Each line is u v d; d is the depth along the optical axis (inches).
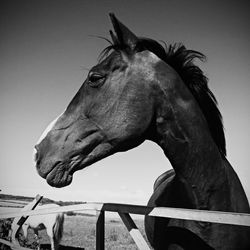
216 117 61.6
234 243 52.8
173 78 55.2
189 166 54.0
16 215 86.0
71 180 56.8
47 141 57.5
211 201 53.3
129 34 55.9
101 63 57.8
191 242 53.4
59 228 206.7
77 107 57.8
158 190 87.0
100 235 61.8
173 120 54.1
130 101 53.9
